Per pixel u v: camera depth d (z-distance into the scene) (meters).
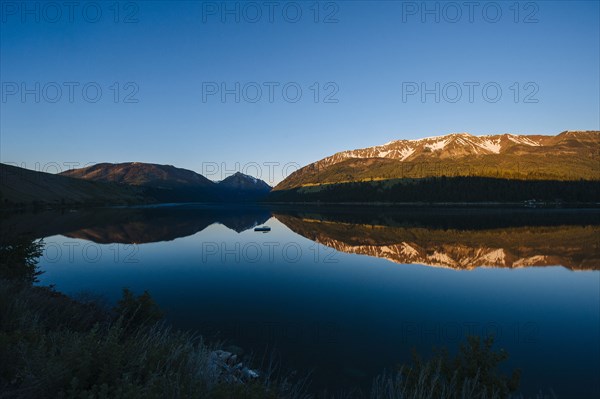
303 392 8.72
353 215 110.00
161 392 3.83
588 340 13.26
